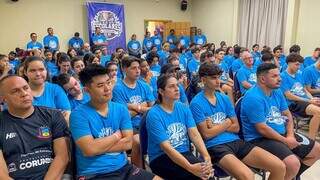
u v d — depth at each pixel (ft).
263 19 27.71
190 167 6.07
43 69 7.59
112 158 5.86
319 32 23.17
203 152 6.67
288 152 7.09
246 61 14.14
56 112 5.83
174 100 6.74
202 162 6.29
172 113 6.77
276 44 26.55
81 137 5.63
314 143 7.80
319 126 11.73
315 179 9.16
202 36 34.06
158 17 34.30
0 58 13.30
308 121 12.18
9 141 5.21
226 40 32.01
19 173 5.21
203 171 6.02
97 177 5.65
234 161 6.64
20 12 27.45
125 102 9.16
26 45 28.04
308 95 12.08
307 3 23.82
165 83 6.60
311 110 10.78
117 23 31.42
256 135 7.77
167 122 6.63
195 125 7.06
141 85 9.59
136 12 32.89
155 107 6.75
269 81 7.63
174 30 34.22
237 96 14.23
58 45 28.50
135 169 5.99
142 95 9.47
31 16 27.94
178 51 21.26
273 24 26.76
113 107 6.17
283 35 26.16
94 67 5.79
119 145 5.95
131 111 8.87
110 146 5.78
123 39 32.04
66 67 11.81
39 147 5.48
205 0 34.12
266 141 7.54
